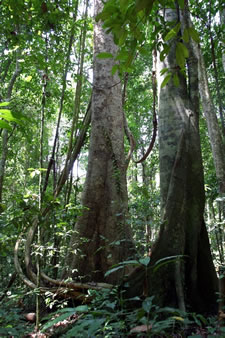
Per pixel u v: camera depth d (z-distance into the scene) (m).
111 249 3.82
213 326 2.30
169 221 3.21
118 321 2.05
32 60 4.35
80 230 3.97
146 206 4.01
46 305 3.48
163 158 3.68
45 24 4.45
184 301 2.93
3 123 0.98
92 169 4.34
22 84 7.47
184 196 3.33
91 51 7.93
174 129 3.69
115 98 4.73
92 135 4.57
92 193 4.18
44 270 4.02
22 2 4.12
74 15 4.88
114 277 3.66
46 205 2.99
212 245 7.57
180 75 3.91
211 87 9.55
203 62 7.19
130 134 5.63
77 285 3.37
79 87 5.06
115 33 1.73
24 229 3.41
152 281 2.98
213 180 7.95
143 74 11.88
